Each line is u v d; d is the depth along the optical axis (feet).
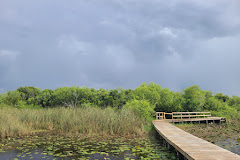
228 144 29.45
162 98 66.03
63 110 45.83
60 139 31.65
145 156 22.63
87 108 47.55
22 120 41.88
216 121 62.59
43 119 42.86
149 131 41.65
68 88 77.87
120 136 34.88
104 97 73.87
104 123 38.70
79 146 27.20
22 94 83.87
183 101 65.98
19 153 23.77
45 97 81.97
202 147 20.90
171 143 24.09
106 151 24.70
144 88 62.85
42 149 25.62
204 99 71.26
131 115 44.62
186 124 55.42
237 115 71.41
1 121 36.70
